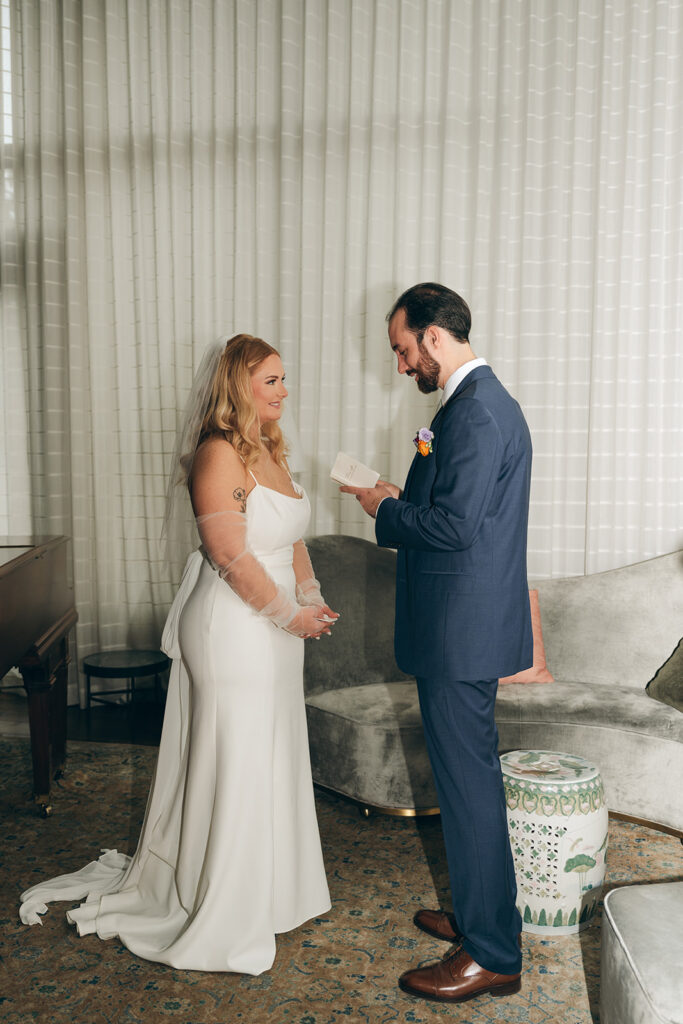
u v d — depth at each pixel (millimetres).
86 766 3750
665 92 3848
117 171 4566
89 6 4484
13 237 4703
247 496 2268
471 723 2082
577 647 3557
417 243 4273
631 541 4094
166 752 2475
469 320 2184
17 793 3449
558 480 4148
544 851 2426
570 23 3945
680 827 2988
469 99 4137
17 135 4637
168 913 2410
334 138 4324
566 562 4172
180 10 4441
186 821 2340
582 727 3092
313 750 3246
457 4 4070
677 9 3811
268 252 4477
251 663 2262
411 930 2467
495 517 2070
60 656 3500
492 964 2119
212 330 4570
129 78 4500
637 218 3951
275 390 2330
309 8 4270
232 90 4453
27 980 2225
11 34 4570
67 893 2604
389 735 3057
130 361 4656
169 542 2523
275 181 4457
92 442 4684
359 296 4355
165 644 2498
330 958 2326
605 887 2680
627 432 4047
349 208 4309
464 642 2053
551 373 4090
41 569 3125
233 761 2250
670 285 3918
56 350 4684
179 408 4617
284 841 2381
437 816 3246
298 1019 2064
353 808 3330
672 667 3262
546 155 4027
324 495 4445
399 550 2268
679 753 2967
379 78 4215
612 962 1721
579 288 4039
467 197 4188
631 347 4004
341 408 4418
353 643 3543
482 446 1985
